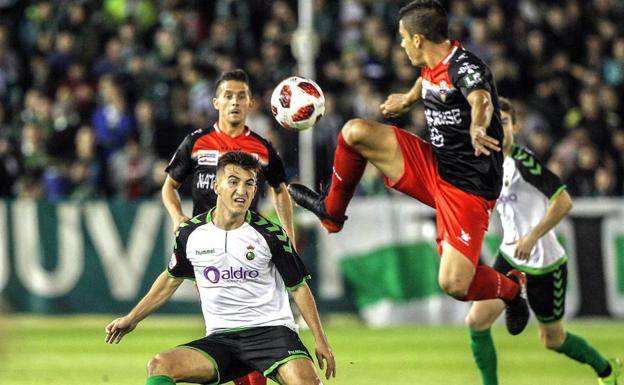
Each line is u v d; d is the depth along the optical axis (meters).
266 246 20.56
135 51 61.38
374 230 49.59
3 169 53.59
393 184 23.16
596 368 27.95
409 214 49.50
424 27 22.05
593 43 64.75
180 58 59.84
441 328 48.09
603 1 67.56
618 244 49.09
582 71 63.41
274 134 52.91
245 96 24.25
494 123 22.08
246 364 20.70
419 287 49.28
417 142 23.02
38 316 49.72
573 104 62.84
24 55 61.34
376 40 61.84
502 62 60.94
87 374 33.16
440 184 22.72
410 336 44.66
